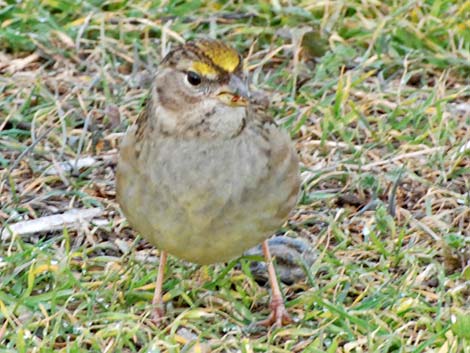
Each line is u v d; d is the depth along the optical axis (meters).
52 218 11.09
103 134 12.38
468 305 9.91
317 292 9.94
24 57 13.48
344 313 9.51
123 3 13.91
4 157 12.01
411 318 9.73
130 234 11.01
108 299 10.02
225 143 9.05
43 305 9.73
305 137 12.39
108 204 11.32
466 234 11.01
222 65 9.04
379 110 12.89
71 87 12.98
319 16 14.00
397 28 13.75
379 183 11.58
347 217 11.25
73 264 10.44
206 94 9.02
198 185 9.10
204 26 13.91
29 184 11.63
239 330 9.65
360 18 13.87
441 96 12.90
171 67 9.16
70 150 12.13
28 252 10.34
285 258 10.38
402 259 10.51
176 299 10.14
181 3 14.02
